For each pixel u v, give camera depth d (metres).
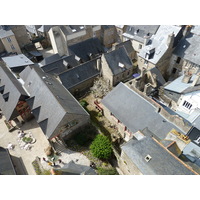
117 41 57.66
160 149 17.20
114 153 25.06
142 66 42.56
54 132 24.52
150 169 16.56
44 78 31.12
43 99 27.61
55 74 37.59
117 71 36.88
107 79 38.62
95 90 37.22
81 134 27.73
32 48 54.31
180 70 40.97
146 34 46.16
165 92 31.25
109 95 29.34
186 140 17.19
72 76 36.34
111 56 37.00
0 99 31.70
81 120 27.47
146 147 17.94
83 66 38.09
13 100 29.44
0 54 49.34
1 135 29.38
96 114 32.50
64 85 35.06
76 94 37.88
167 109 28.88
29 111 31.33
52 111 25.58
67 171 17.48
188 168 15.53
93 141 25.17
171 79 42.91
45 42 58.94
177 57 39.91
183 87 29.12
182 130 22.09
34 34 62.09
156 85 32.06
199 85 27.16
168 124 22.89
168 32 40.66
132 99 27.00
